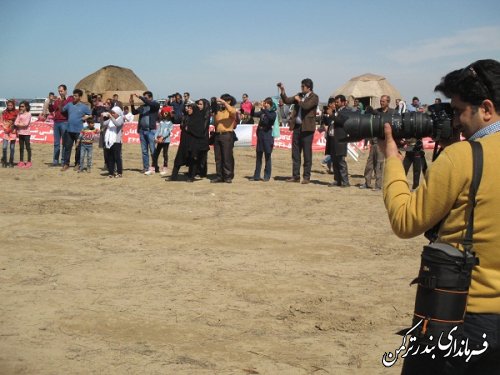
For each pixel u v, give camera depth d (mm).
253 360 4664
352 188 14359
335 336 5215
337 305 6023
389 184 2688
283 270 7227
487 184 2438
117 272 6930
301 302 6070
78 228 9195
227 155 14641
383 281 6914
